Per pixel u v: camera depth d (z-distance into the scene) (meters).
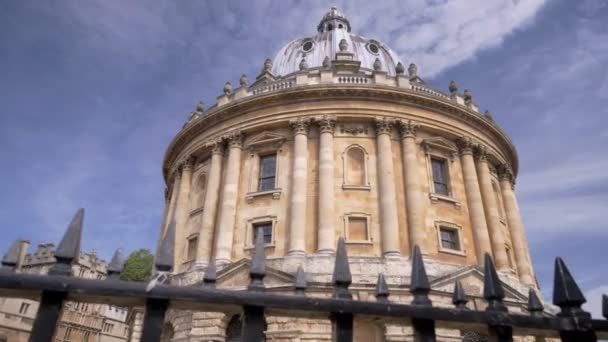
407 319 3.84
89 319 57.38
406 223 29.45
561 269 4.09
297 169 30.62
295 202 29.42
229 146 34.38
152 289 3.45
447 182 33.28
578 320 3.85
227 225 30.89
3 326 41.91
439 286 25.44
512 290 27.70
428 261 27.64
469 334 24.84
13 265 3.62
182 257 34.09
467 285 26.50
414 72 46.66
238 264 27.38
